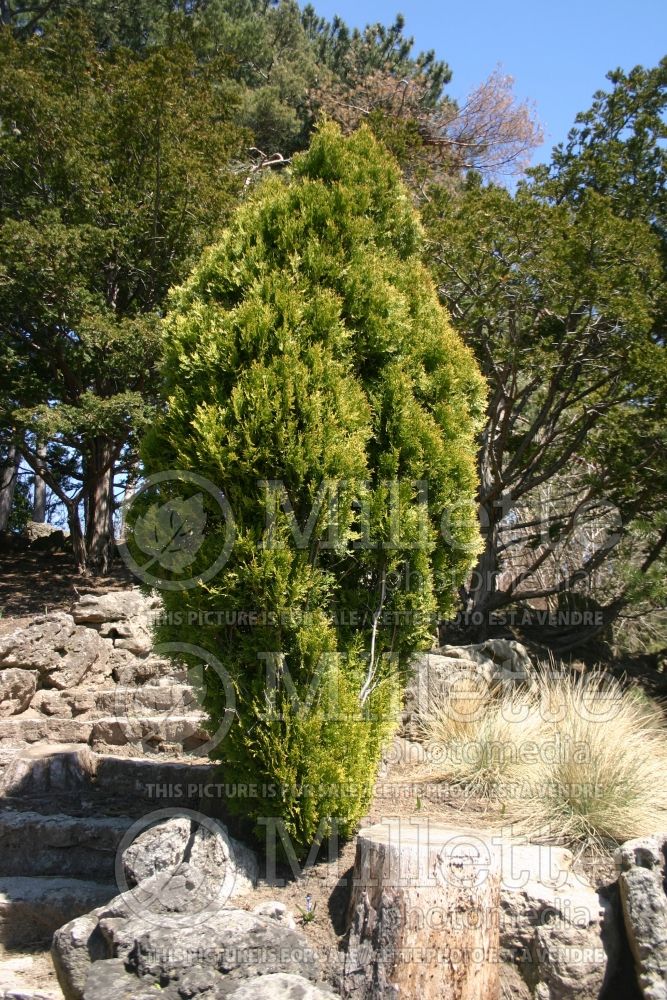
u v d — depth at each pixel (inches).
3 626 359.6
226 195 444.1
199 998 131.2
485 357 374.6
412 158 440.5
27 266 402.9
